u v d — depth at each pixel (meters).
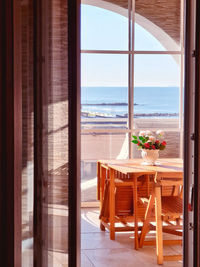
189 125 2.53
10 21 2.22
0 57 2.23
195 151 2.49
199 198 2.49
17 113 2.27
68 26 2.30
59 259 2.34
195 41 2.47
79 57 2.31
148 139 4.86
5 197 2.27
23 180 2.33
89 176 6.57
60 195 2.34
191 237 2.54
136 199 4.45
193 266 2.52
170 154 6.73
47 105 2.32
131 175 5.20
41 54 2.31
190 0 2.49
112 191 4.75
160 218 4.03
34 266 2.35
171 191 5.07
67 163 2.33
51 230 2.34
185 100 2.55
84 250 4.38
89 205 6.53
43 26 2.30
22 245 2.34
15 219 2.27
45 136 2.32
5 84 2.24
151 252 4.33
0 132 2.25
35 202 2.34
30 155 2.33
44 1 2.30
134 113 6.66
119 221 5.09
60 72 2.32
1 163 2.26
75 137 2.31
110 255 4.22
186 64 2.53
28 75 2.31
